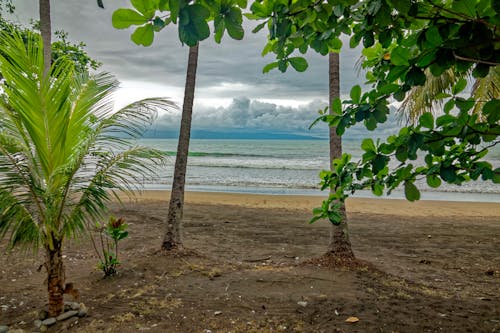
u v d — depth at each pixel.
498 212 12.52
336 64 5.77
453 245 7.71
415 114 6.71
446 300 4.34
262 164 38.03
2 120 3.34
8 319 3.67
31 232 3.42
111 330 3.41
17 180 3.17
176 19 0.93
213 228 9.14
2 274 5.15
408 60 1.24
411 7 1.20
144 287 4.59
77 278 4.95
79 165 3.34
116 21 1.10
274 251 7.03
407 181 1.77
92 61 11.70
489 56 1.14
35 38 3.38
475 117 1.50
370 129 1.65
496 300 4.41
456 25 1.15
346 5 1.44
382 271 5.51
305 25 1.69
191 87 6.12
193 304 4.09
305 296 4.34
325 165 36.94
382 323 3.63
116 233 5.00
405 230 9.30
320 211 2.12
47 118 3.32
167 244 6.06
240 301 4.19
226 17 1.12
